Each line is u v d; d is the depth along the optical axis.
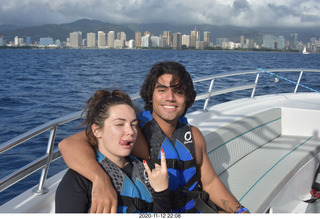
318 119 3.66
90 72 27.50
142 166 1.45
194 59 58.91
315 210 2.64
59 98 13.24
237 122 3.01
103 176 1.26
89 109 1.44
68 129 7.13
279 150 3.13
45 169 1.74
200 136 1.76
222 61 51.59
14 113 10.12
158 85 1.55
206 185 1.77
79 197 1.25
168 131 1.63
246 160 2.85
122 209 1.32
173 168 1.56
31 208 1.63
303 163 2.86
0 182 1.47
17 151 5.86
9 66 34.78
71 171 1.30
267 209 2.12
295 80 17.42
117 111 1.32
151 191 1.42
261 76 18.86
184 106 1.60
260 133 3.30
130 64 40.28
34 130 1.61
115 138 1.32
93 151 1.37
